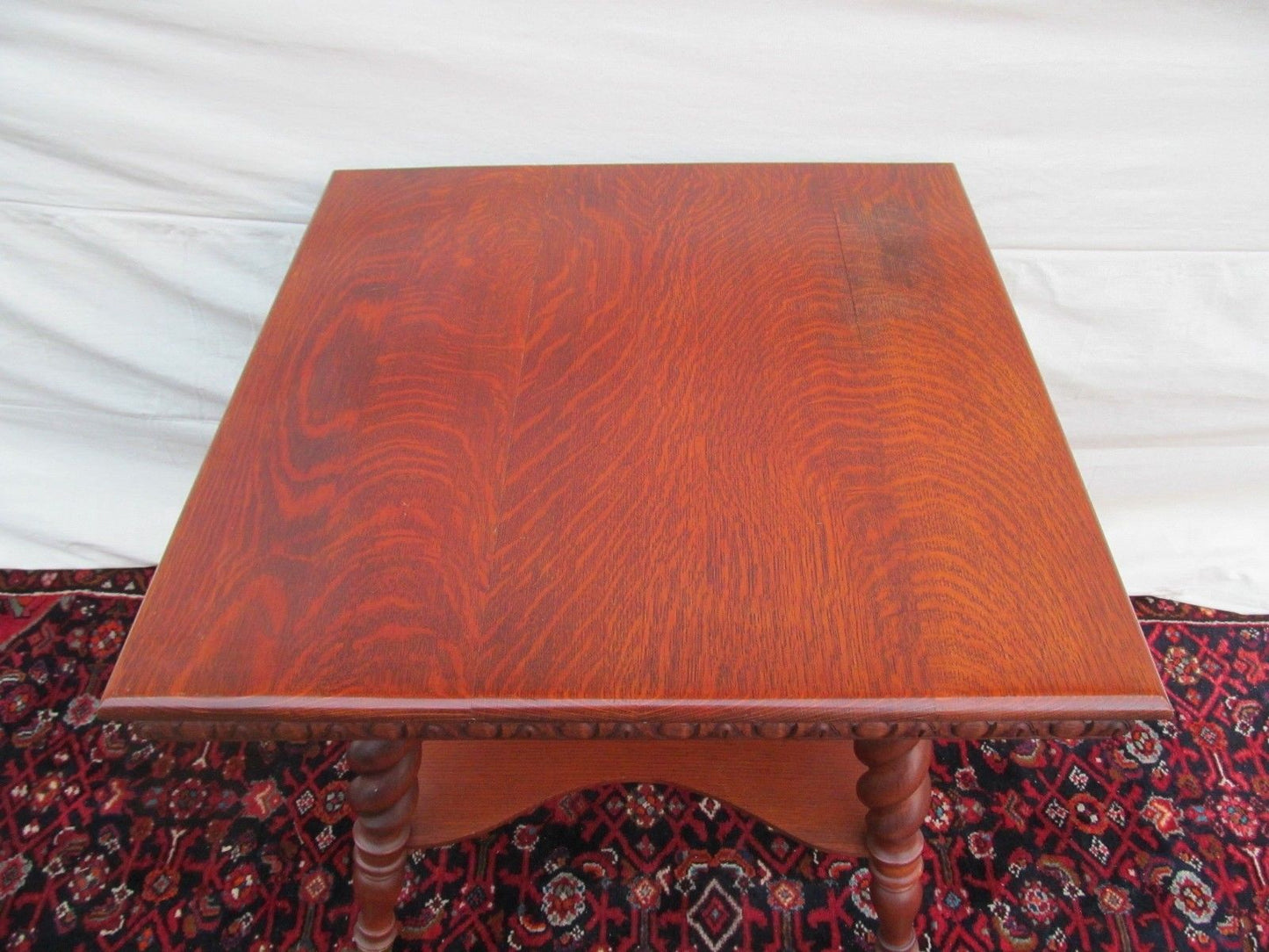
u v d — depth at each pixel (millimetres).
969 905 959
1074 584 542
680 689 497
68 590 1281
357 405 671
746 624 527
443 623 533
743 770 878
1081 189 1001
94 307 1123
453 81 951
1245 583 1230
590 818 1043
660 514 590
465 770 888
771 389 677
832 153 1000
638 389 680
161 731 514
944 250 805
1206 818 1023
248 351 1172
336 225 848
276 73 945
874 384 678
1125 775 1065
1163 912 947
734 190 889
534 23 910
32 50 924
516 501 602
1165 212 1010
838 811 851
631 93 958
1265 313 1068
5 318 1120
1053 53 913
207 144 994
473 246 823
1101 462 1216
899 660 507
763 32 913
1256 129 946
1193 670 1170
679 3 896
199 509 598
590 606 539
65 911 960
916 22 902
